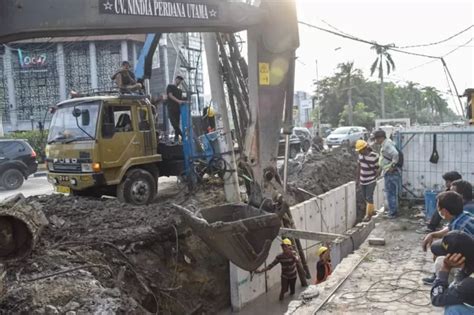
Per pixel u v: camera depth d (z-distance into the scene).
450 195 4.49
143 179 11.28
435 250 4.26
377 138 10.02
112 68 50.78
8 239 5.27
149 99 11.73
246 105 8.80
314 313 5.60
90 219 9.18
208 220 6.75
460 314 3.45
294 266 10.15
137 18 5.08
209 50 10.05
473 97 16.05
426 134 9.96
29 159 18.48
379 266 7.07
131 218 9.33
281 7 6.65
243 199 11.51
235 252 6.05
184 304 8.66
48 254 7.18
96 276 7.01
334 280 6.59
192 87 16.81
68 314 5.57
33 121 49.66
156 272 8.45
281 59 6.80
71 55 51.09
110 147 10.61
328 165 18.53
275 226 6.17
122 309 5.97
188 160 12.01
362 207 16.59
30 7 4.53
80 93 11.88
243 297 9.86
